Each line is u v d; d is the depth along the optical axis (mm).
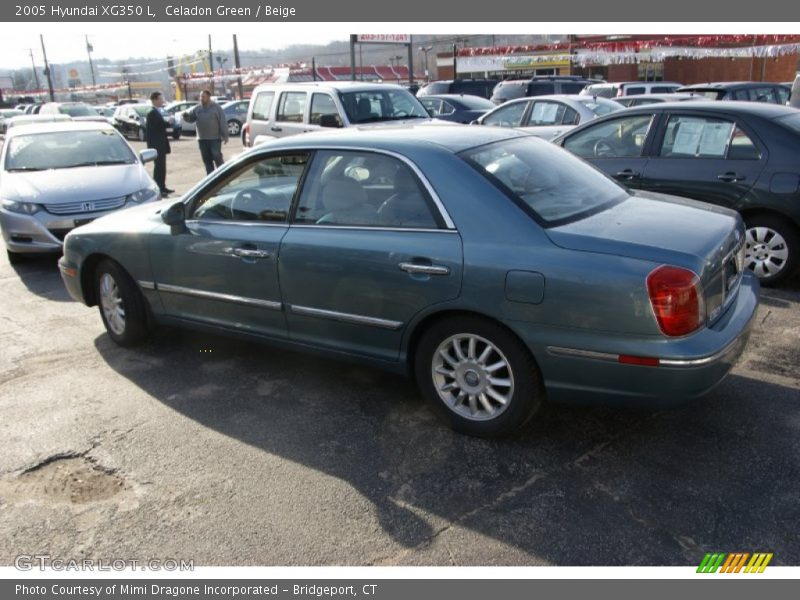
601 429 3670
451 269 3391
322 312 3912
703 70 32406
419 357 3686
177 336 5352
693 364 3008
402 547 2844
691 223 3492
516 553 2777
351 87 10266
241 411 4070
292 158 4105
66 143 8984
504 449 3523
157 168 12352
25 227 7496
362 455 3537
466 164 3549
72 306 6324
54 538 2990
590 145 6750
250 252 4105
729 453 3393
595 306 3082
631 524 2910
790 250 5719
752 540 2791
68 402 4266
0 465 3564
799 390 4004
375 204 3732
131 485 3354
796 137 5562
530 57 28938
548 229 3301
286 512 3094
